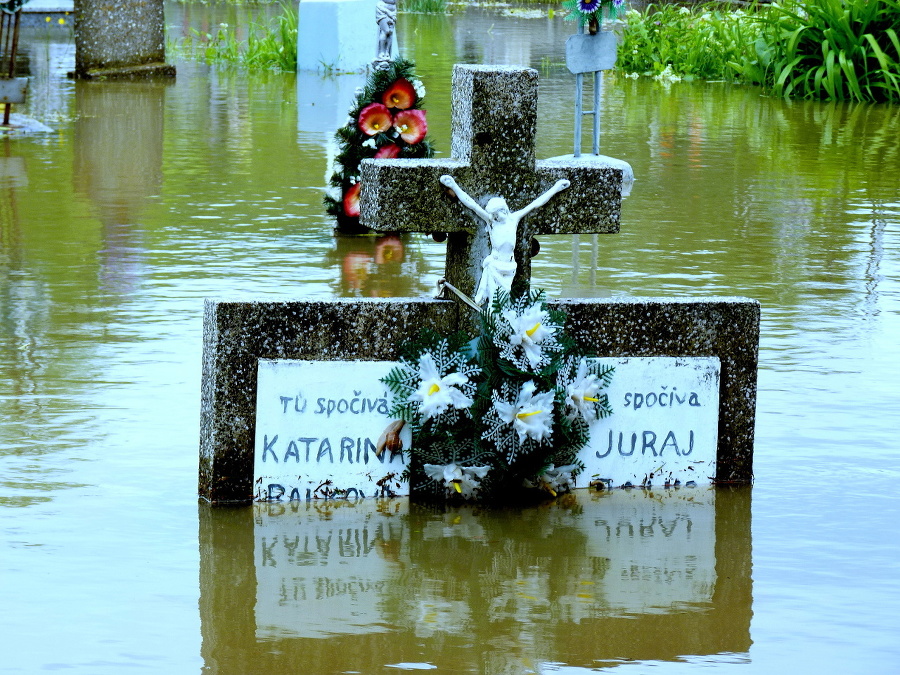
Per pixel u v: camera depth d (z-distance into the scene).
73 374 6.11
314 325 4.78
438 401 4.77
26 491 4.76
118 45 18.73
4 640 3.67
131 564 4.21
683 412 5.07
